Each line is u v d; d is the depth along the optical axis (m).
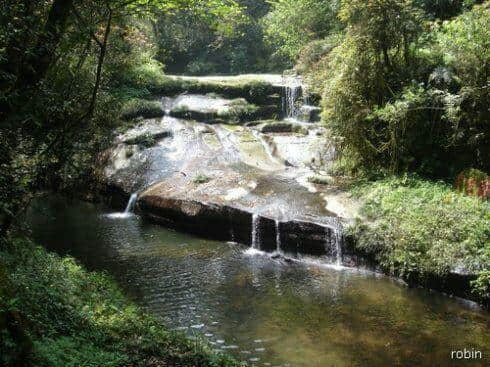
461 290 8.38
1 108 5.27
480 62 10.23
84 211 13.59
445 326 7.52
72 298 6.25
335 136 12.61
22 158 5.97
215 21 7.33
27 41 5.42
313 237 10.32
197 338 6.67
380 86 11.80
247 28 25.80
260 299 8.47
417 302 8.32
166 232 12.05
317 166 13.75
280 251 10.67
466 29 10.65
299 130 16.25
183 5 6.78
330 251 10.19
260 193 12.13
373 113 11.34
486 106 10.22
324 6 19.23
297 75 19.33
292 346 6.97
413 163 11.53
